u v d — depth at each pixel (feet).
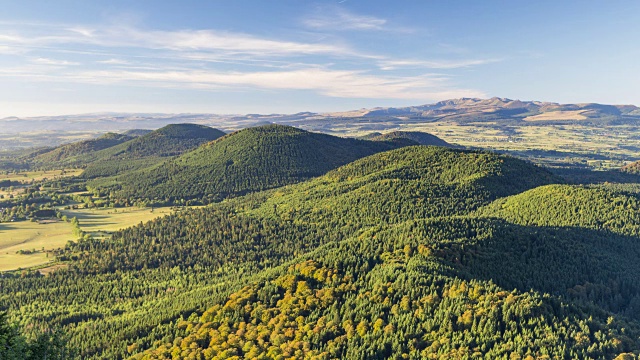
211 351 577.02
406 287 614.75
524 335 514.27
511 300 565.94
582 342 506.89
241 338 599.57
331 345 547.90
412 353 515.09
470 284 609.42
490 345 508.94
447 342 517.96
